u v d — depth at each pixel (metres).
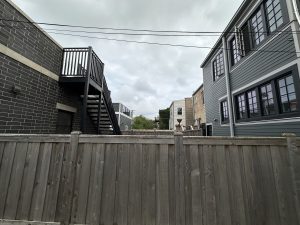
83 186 2.75
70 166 2.80
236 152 2.72
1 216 2.72
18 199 2.77
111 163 2.81
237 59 9.00
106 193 2.71
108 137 2.88
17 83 4.77
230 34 9.34
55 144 2.93
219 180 2.65
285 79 5.68
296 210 2.48
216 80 11.50
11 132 4.60
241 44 8.21
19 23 4.81
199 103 19.45
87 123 8.75
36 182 2.81
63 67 6.55
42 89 5.69
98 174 2.78
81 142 2.90
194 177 2.67
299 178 2.53
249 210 2.53
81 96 8.05
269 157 2.68
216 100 11.56
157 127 49.97
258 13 7.14
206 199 2.60
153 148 2.82
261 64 6.76
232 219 2.52
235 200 2.58
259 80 6.85
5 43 4.40
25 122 5.04
